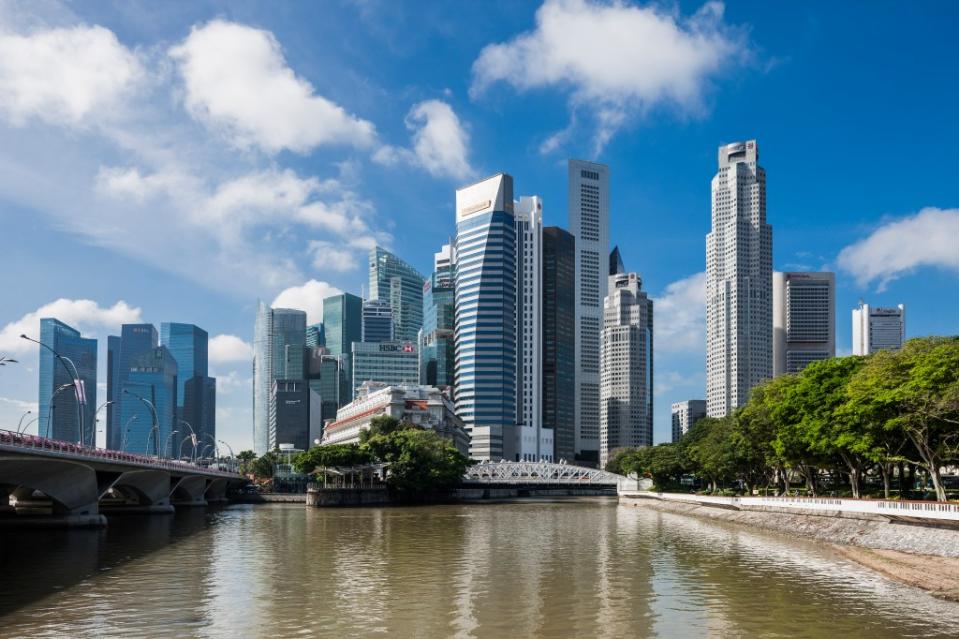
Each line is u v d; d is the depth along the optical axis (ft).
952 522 252.83
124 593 188.14
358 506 626.23
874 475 484.74
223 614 163.53
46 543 307.99
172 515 506.07
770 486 548.31
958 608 169.27
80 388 372.38
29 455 280.10
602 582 204.33
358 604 173.88
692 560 248.73
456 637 144.46
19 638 143.84
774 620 158.20
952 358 270.67
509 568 230.89
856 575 215.10
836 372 351.25
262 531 364.38
